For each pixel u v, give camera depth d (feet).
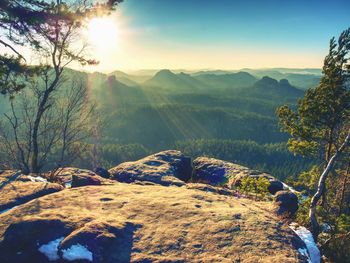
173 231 26.45
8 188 35.99
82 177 41.93
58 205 30.89
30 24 39.75
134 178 56.24
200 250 24.00
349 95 53.01
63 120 61.00
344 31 53.01
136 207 31.04
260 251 23.97
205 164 73.31
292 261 22.86
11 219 27.73
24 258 24.59
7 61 42.57
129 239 25.59
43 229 26.16
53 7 41.81
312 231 36.40
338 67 53.93
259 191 50.01
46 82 55.77
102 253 23.86
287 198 38.04
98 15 45.29
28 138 59.16
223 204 33.40
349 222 39.22
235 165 71.87
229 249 24.12
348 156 63.82
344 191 72.43
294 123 63.57
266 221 28.99
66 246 24.17
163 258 23.18
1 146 58.49
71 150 65.16
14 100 54.39
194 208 31.01
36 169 58.70
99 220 27.09
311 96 58.59
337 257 34.60
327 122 57.57
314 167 65.36
